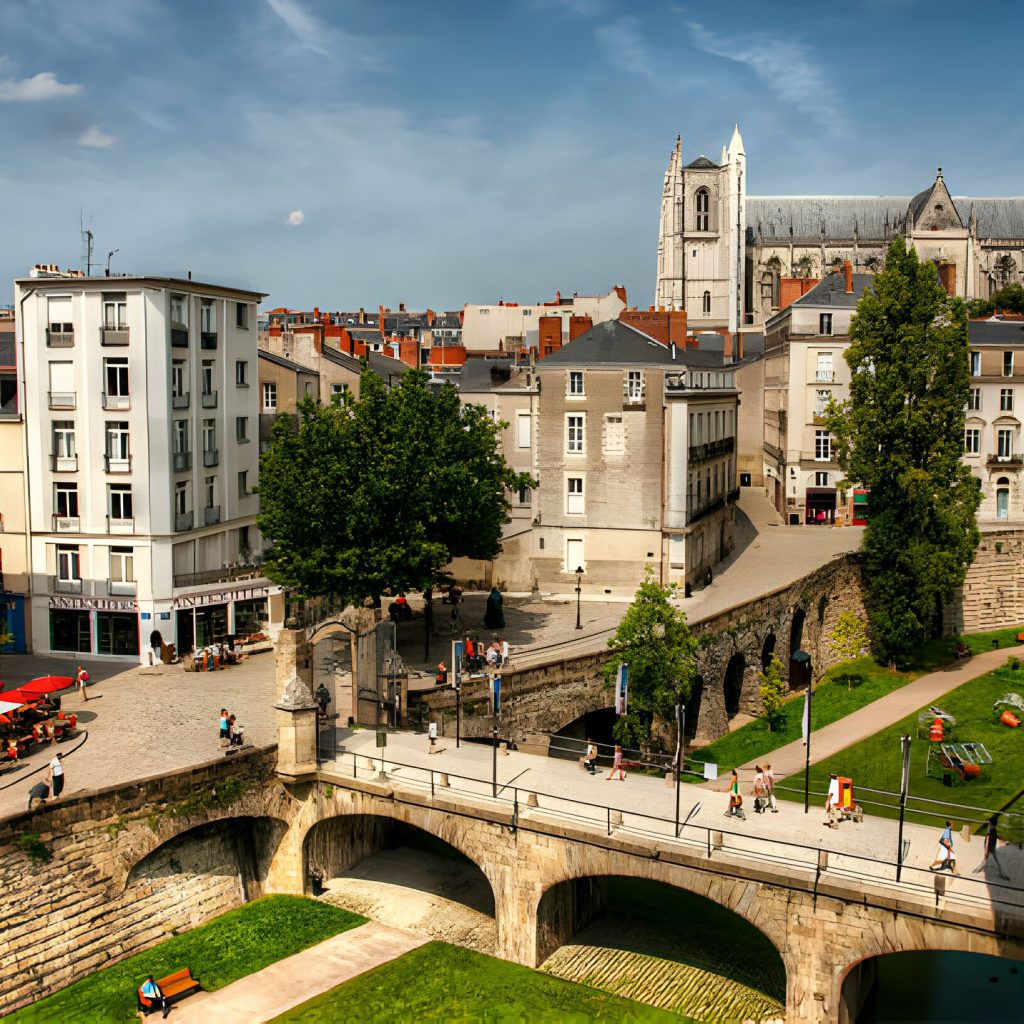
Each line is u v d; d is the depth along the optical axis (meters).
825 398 93.75
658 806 39.88
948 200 169.75
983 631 82.94
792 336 93.44
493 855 39.38
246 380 67.75
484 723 51.53
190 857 42.31
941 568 70.19
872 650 76.44
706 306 179.25
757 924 34.28
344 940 41.12
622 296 138.25
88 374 58.00
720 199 176.62
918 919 31.66
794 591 69.19
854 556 76.75
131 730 46.62
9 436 59.22
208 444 63.41
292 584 55.31
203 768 41.31
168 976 37.34
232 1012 36.12
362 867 47.78
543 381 70.81
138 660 58.88
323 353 88.94
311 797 44.12
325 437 55.81
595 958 39.94
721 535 79.75
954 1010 37.09
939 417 71.06
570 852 37.56
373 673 50.69
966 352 71.56
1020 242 169.25
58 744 44.78
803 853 35.47
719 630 61.00
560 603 69.75
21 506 59.47
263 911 43.09
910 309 70.81
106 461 58.25
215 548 64.31
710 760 57.28
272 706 50.25
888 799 51.59
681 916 43.69
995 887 32.78
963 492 71.31
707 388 76.00
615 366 69.38
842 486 74.00
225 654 58.25
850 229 184.25
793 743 59.94
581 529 71.25
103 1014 35.75
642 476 69.56
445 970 38.84
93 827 38.44
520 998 36.94
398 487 53.91
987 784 53.28
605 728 58.66
